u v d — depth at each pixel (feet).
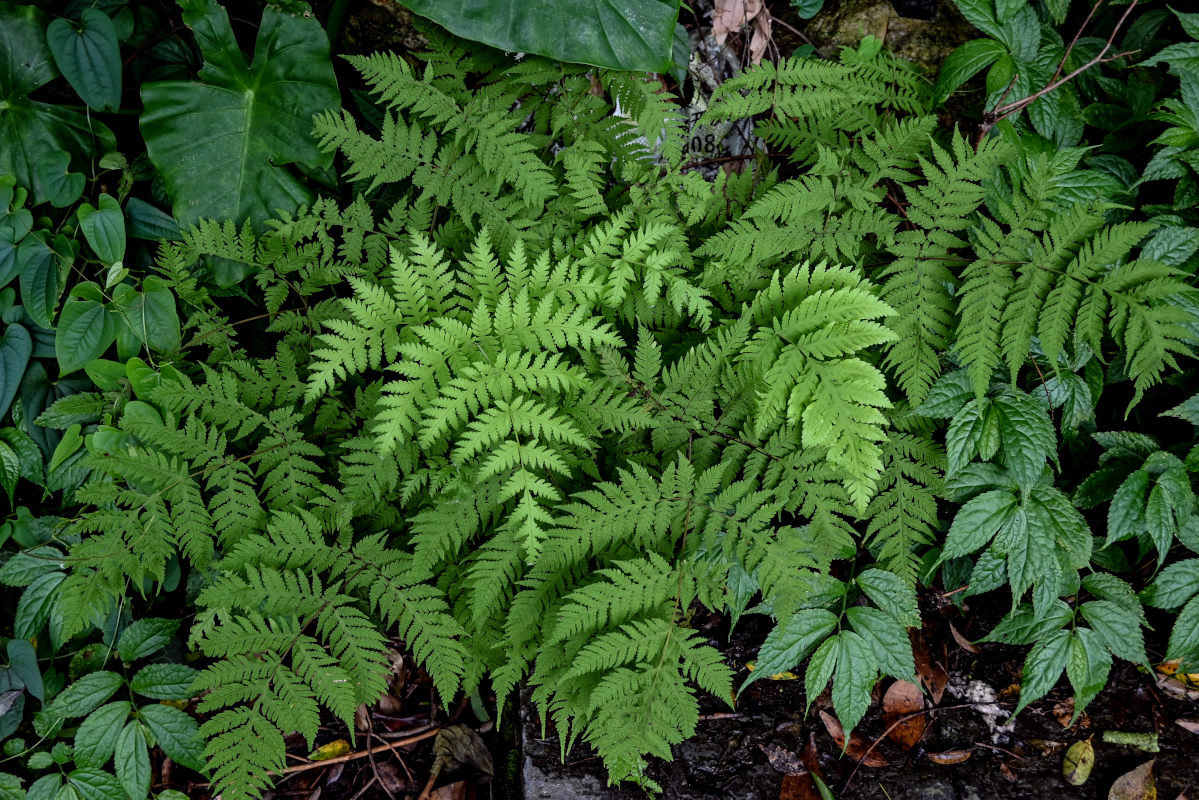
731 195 5.67
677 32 5.97
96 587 5.11
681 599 5.05
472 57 5.64
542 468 5.32
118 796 5.28
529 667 5.41
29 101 5.65
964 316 5.15
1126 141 5.67
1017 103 5.54
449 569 5.37
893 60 5.76
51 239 5.64
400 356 5.49
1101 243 5.02
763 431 5.15
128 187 5.77
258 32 5.70
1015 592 5.29
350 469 5.28
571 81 5.61
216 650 4.98
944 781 5.24
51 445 5.71
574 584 5.23
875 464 4.97
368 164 5.47
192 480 5.26
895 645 5.27
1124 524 5.31
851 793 5.23
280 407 5.49
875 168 5.39
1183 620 5.26
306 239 5.78
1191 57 5.43
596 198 5.41
